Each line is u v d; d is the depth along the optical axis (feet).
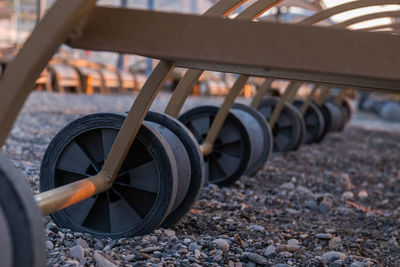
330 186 15.44
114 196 7.64
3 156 4.02
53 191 5.86
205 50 4.16
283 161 18.95
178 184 7.84
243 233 8.95
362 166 20.36
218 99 60.44
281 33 4.04
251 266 7.18
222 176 13.02
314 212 11.91
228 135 12.85
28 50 3.98
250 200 12.25
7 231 3.77
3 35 100.83
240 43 4.11
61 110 29.91
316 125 24.88
